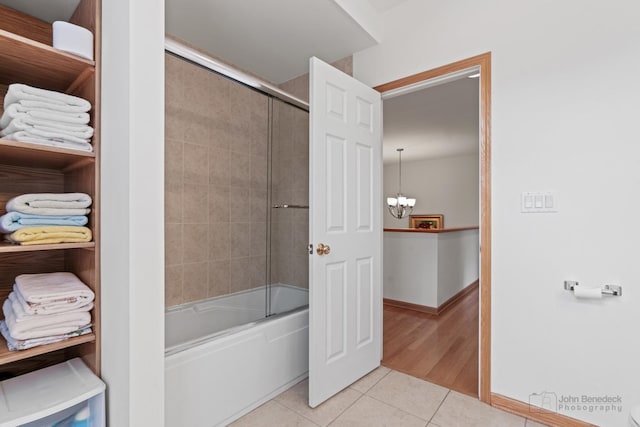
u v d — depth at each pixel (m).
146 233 1.10
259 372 1.80
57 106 1.21
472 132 4.98
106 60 1.22
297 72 2.81
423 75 2.10
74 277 1.40
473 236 5.02
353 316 2.06
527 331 1.72
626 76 1.46
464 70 1.94
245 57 2.54
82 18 1.45
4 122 1.21
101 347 1.28
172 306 2.20
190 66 2.30
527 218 1.72
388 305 3.99
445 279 3.90
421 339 2.84
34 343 1.15
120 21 1.11
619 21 1.48
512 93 1.76
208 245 2.42
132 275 1.06
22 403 1.08
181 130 2.25
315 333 1.78
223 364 1.61
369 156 2.21
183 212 2.27
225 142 2.54
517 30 1.74
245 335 1.73
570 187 1.60
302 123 2.86
